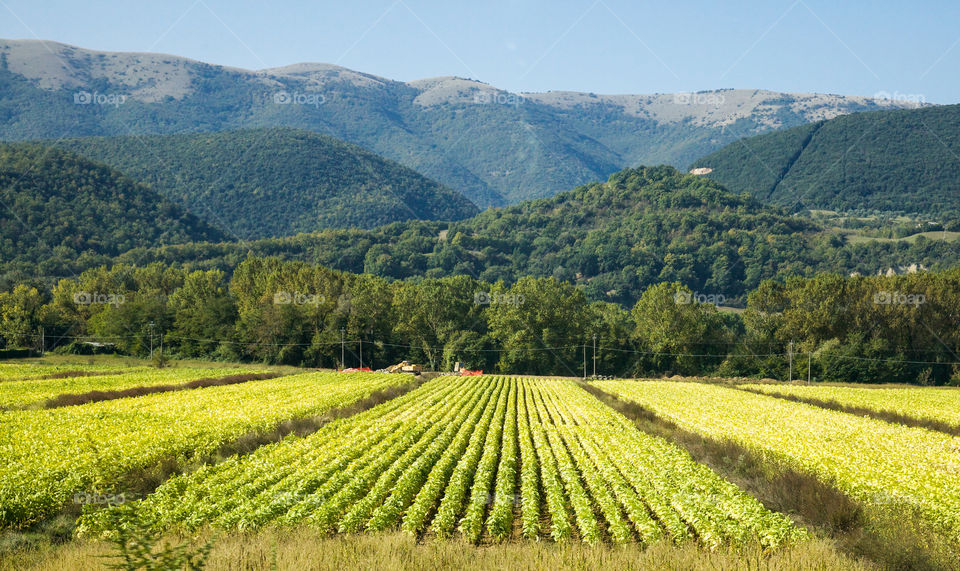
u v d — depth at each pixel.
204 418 38.72
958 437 37.00
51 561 15.73
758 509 20.06
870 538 17.56
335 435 35.00
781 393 68.12
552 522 19.62
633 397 63.38
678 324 105.06
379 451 29.52
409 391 68.56
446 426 40.00
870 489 23.08
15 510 19.73
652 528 18.67
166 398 50.28
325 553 16.11
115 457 26.73
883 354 94.12
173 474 25.44
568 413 49.47
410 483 23.19
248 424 37.03
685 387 78.00
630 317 127.94
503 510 20.33
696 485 23.45
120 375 73.62
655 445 32.31
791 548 17.05
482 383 82.81
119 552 15.39
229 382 71.06
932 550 16.53
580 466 27.72
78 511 21.02
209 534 17.64
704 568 15.40
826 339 99.06
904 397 63.78
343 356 103.31
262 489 23.17
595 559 15.98
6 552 17.05
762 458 28.55
